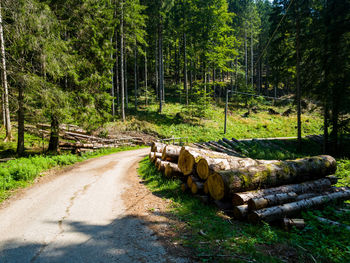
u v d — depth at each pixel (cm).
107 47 1542
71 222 480
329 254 317
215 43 3747
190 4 3456
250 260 307
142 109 3275
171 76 5359
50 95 1134
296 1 1564
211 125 3002
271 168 550
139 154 1767
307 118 3488
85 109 1391
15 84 1121
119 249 358
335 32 1327
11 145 1534
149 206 582
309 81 1585
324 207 507
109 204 605
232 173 516
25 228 450
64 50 1239
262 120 3403
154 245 368
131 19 2608
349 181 771
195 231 416
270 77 1950
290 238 378
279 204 471
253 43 4881
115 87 4081
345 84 1309
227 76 5653
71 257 337
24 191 735
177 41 4209
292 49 1773
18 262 326
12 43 1098
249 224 434
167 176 828
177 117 3092
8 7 995
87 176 973
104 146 1950
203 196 585
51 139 1521
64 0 1299
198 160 679
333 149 1473
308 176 609
